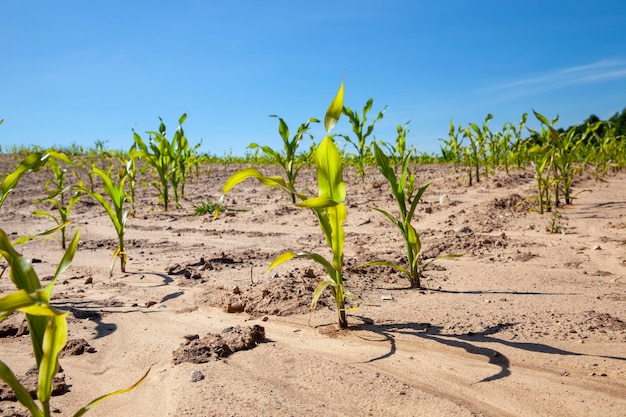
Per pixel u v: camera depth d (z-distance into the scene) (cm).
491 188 745
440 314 270
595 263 373
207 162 1466
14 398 181
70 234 599
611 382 186
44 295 101
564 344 221
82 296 332
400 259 406
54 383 191
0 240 123
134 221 679
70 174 1223
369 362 211
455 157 964
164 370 208
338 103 229
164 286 355
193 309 301
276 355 219
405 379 194
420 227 548
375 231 543
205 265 403
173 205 805
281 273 373
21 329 260
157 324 271
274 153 689
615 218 515
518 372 197
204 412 168
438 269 376
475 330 244
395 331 248
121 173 404
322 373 198
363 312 280
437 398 175
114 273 401
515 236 476
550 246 429
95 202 870
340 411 168
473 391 183
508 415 165
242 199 827
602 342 221
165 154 756
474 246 440
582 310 266
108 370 212
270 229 591
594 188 704
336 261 254
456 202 652
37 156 240
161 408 174
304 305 292
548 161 642
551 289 310
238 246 501
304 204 204
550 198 629
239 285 345
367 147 818
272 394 181
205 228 613
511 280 336
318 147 238
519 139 874
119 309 301
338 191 244
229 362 212
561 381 188
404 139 802
